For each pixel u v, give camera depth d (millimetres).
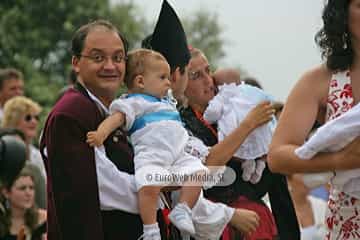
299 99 9203
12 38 49750
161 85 10719
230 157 11094
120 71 10594
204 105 11969
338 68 9141
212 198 11672
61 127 10117
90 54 10484
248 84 13023
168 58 11344
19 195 13867
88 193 9992
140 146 10477
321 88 9203
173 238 10711
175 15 11422
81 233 9930
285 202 12203
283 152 8945
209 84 11938
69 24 50562
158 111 10609
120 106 10367
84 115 10250
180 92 11461
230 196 11695
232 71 12352
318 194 17906
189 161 10672
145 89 10703
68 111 10195
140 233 10391
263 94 11992
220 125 11727
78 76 10672
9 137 13930
